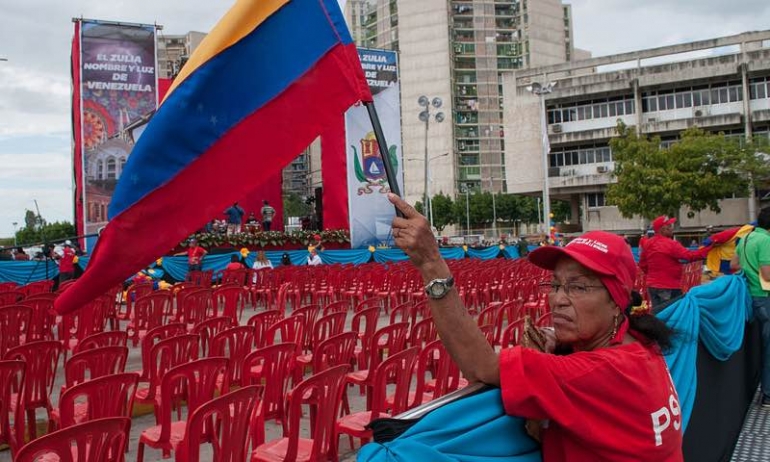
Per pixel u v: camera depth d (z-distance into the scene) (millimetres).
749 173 38938
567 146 52875
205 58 3336
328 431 4082
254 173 3311
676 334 2252
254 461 3889
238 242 23359
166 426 4211
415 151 102188
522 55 105312
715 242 8680
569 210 79000
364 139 25047
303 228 33031
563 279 2117
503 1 106250
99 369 5129
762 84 45406
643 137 41062
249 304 15727
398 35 104062
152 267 18969
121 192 3291
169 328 6488
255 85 3346
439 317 1986
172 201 3297
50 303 8461
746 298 6332
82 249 21234
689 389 4031
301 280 14273
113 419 3100
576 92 51031
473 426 1925
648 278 9055
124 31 21672
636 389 1905
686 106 47844
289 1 3371
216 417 4293
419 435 1867
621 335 2088
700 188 38375
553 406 1850
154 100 22062
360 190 25078
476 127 104562
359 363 7004
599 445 1871
